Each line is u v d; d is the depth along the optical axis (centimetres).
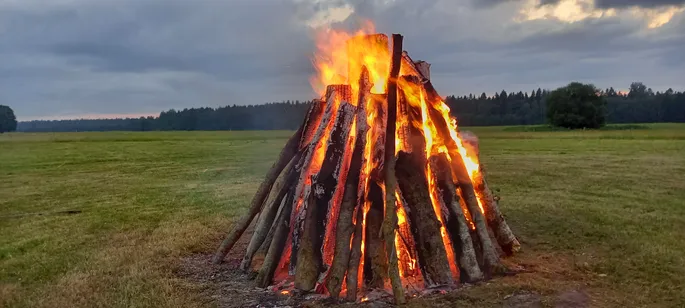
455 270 535
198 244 709
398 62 566
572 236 704
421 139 554
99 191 1318
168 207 1052
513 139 3547
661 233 716
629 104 8669
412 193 528
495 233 603
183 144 3666
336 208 529
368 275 506
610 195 1072
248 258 582
